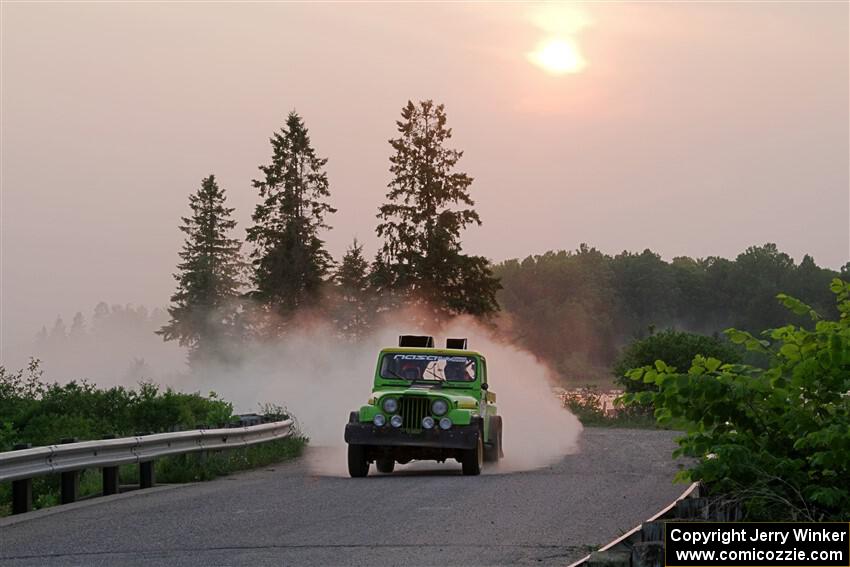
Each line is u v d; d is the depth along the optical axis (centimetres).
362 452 2620
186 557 1437
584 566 934
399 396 2627
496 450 2859
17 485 2019
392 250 10381
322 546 1503
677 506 1151
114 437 2350
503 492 2139
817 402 1182
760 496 1146
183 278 13612
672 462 2855
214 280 13450
